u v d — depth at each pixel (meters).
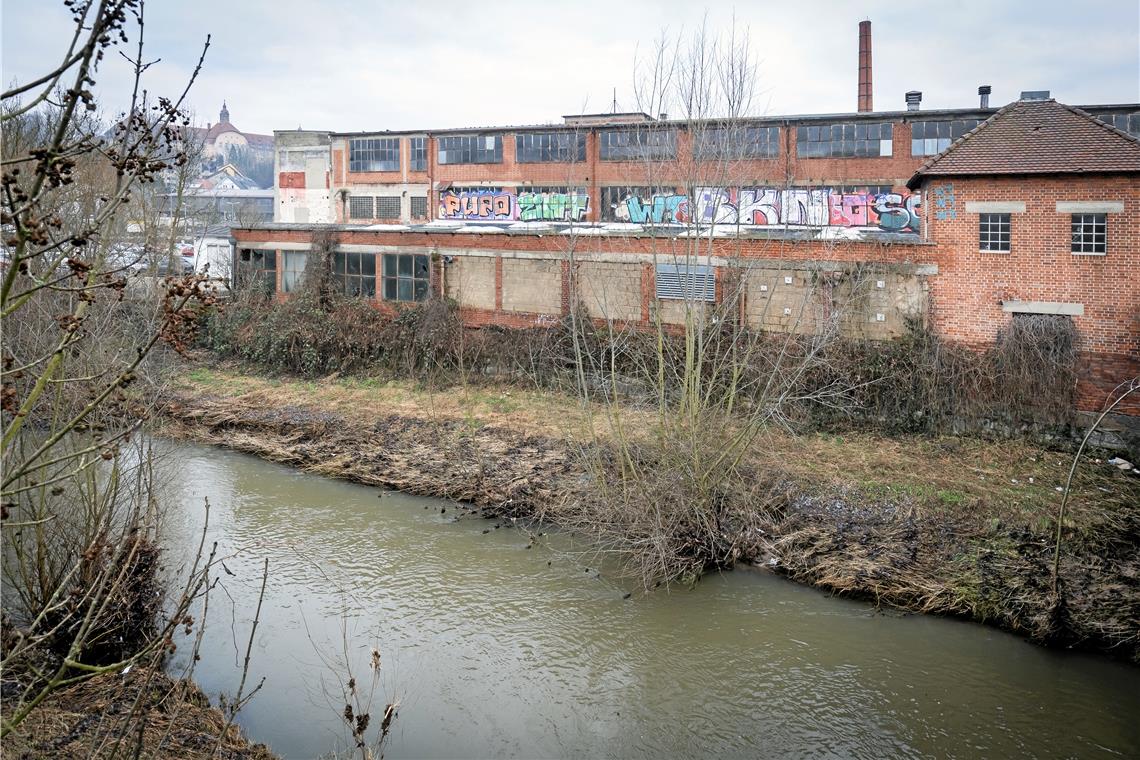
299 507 20.11
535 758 11.46
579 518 18.44
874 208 35.75
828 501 18.39
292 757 11.09
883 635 14.66
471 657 13.85
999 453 20.42
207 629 14.32
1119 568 15.36
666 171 26.00
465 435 23.84
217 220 44.69
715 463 17.78
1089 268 20.97
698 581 16.66
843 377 22.06
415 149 44.75
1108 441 20.50
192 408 26.64
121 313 14.27
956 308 22.58
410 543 18.19
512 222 42.19
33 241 4.07
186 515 19.22
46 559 11.31
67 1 4.33
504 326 30.16
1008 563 15.84
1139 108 32.28
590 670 13.59
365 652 13.90
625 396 26.12
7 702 9.96
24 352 11.12
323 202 47.47
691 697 12.92
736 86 20.03
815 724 12.31
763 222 36.66
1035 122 22.33
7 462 9.70
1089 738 11.98
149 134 5.41
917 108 41.12
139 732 7.13
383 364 30.33
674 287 26.81
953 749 11.77
